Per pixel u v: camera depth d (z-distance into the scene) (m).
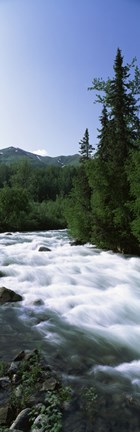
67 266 15.80
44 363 6.54
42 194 118.38
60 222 54.69
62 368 6.46
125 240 21.44
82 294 11.44
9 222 46.81
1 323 8.73
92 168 21.88
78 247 24.72
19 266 15.19
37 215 53.19
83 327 8.74
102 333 8.41
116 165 21.94
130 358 7.14
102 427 4.82
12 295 10.55
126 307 10.30
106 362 6.87
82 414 5.09
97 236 22.64
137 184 18.16
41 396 5.35
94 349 7.45
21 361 6.41
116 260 18.56
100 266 16.52
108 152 29.03
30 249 22.73
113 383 6.04
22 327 8.53
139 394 5.71
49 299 10.76
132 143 28.78
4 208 46.81
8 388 5.56
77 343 7.72
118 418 5.04
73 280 13.32
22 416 4.76
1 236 35.31
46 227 52.34
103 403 5.38
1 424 4.65
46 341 7.74
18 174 115.94
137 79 28.55
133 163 19.81
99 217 22.28
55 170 162.00
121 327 8.86
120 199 20.84
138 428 4.84
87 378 6.16
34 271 14.02
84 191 26.66
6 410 4.90
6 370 6.13
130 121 29.55
